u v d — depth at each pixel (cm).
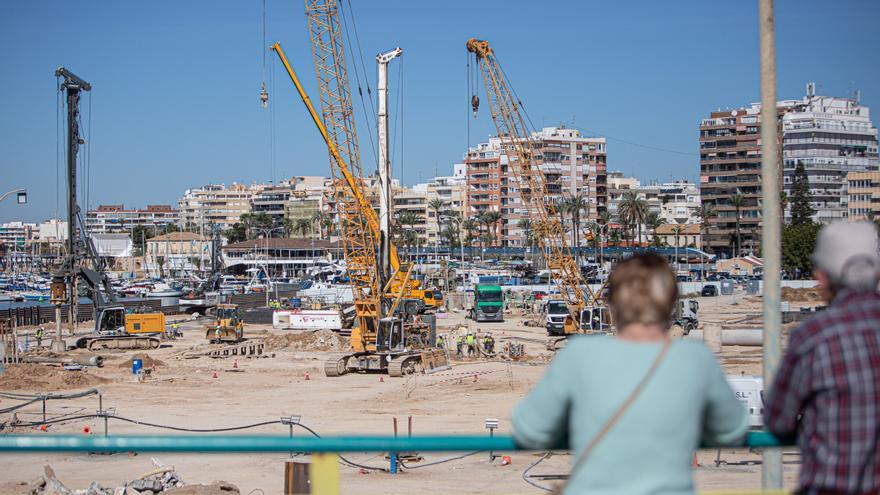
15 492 2438
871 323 419
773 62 683
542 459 2886
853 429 406
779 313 653
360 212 7031
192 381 5494
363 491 2453
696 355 428
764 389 650
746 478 2367
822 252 463
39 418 3972
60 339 7275
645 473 405
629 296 441
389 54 6425
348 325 9025
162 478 2578
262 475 2791
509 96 7825
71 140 8312
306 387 5238
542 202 7888
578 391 423
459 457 2908
